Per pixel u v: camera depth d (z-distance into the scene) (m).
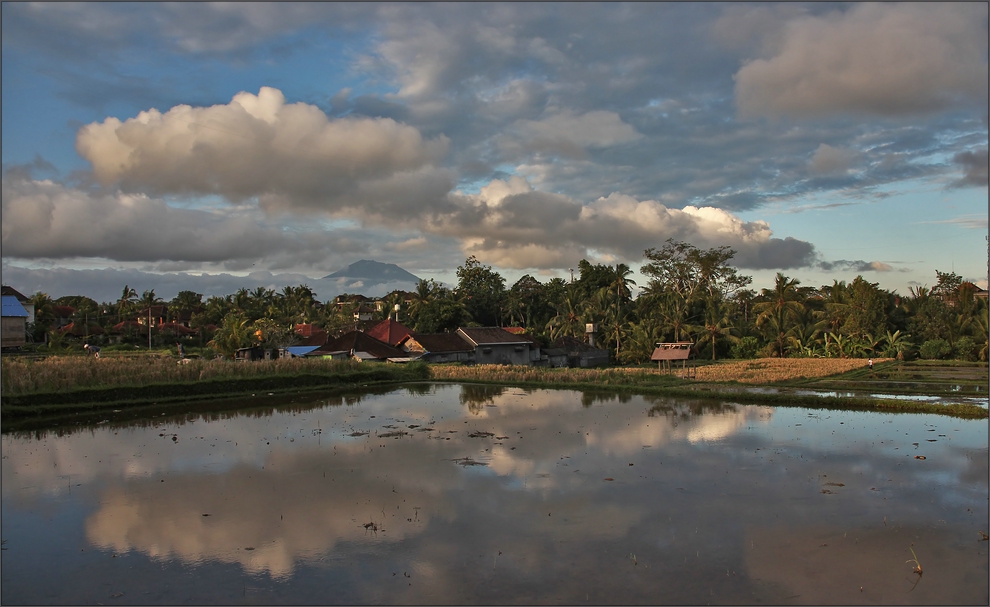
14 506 16.92
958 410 30.50
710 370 54.78
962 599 11.69
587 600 11.66
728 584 12.28
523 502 16.97
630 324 78.31
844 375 50.72
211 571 12.93
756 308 78.62
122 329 91.50
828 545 14.10
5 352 66.69
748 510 16.31
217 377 40.44
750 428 27.23
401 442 24.56
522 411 32.81
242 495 17.72
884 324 70.56
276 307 107.38
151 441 24.95
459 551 13.79
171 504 16.97
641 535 14.66
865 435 25.56
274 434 26.41
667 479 19.08
